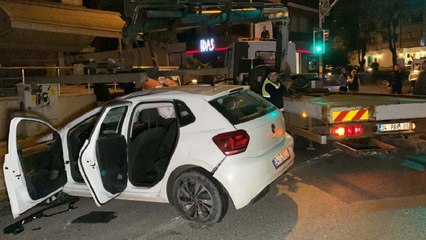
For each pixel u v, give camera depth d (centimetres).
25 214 549
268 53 1125
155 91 531
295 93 852
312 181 589
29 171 491
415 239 389
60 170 523
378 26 4144
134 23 809
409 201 487
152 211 518
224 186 434
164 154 546
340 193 532
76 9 1596
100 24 1583
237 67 1093
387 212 458
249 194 436
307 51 1582
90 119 540
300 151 773
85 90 1427
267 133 477
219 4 827
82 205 560
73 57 1909
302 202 508
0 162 761
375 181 571
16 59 1554
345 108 586
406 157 696
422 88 894
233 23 911
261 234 425
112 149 486
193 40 2078
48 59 1688
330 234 414
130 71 861
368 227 423
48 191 496
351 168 645
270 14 922
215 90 497
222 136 438
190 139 456
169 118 588
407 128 611
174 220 482
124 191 503
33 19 1327
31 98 993
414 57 4241
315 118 634
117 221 493
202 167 446
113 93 1463
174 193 471
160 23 873
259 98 539
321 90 885
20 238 464
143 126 605
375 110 591
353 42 4441
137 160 541
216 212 447
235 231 438
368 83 3155
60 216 525
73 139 538
